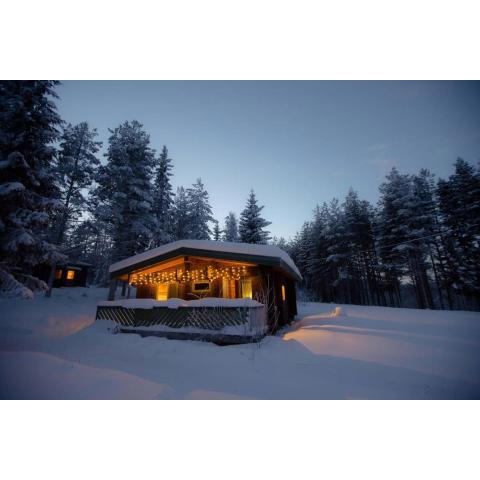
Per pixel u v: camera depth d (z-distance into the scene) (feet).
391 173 104.17
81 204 68.08
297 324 40.86
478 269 85.30
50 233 68.33
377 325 30.73
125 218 71.77
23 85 40.55
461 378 14.01
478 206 85.40
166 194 91.25
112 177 73.51
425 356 17.88
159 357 20.07
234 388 13.26
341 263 114.73
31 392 11.62
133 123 82.02
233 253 32.91
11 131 39.60
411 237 92.27
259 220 112.78
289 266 37.22
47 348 23.11
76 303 55.01
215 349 22.26
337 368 16.14
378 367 16.01
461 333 25.39
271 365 17.31
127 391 12.03
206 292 40.45
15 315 41.24
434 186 108.88
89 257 127.75
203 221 111.96
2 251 34.06
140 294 45.93
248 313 26.00
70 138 69.62
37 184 37.73
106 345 24.41
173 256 35.50
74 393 11.66
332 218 124.57
